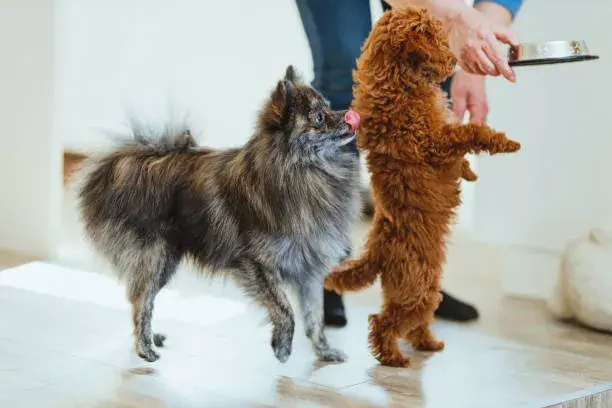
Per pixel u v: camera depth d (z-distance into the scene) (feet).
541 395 8.59
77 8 22.30
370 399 8.37
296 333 11.07
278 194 9.09
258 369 9.36
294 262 9.32
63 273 14.01
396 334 9.47
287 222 9.09
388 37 8.77
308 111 9.03
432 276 9.20
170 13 21.01
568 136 12.47
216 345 10.32
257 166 9.17
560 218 12.69
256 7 19.81
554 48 8.97
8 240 15.72
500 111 13.03
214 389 8.61
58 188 15.20
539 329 11.39
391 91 8.84
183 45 20.90
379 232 9.39
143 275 9.66
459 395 8.53
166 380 8.88
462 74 10.69
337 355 9.78
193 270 10.25
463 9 9.30
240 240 9.34
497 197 13.28
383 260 9.33
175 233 9.70
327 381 8.96
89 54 22.48
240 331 11.00
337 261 9.60
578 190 12.46
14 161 15.47
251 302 9.68
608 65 12.00
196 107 20.45
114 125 22.11
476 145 8.60
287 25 19.51
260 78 20.01
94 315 11.50
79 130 22.58
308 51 19.42
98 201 9.83
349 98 10.96
